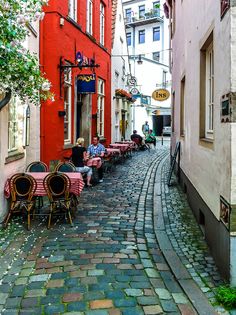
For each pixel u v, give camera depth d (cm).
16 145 853
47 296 440
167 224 735
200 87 679
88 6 1537
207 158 607
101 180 1238
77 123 1534
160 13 5325
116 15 2083
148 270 513
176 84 1281
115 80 2095
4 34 559
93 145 1298
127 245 614
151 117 4100
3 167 732
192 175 811
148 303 421
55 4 1123
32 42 1027
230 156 442
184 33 979
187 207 870
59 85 1162
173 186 1138
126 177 1336
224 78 472
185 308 411
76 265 529
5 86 583
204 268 514
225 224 464
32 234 666
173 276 495
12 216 763
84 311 405
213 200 550
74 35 1318
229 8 444
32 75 610
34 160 1067
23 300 432
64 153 1214
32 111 1050
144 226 729
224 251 469
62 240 635
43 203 888
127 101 2605
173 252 577
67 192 732
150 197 996
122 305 417
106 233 677
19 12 576
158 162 1834
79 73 1385
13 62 568
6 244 614
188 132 890
